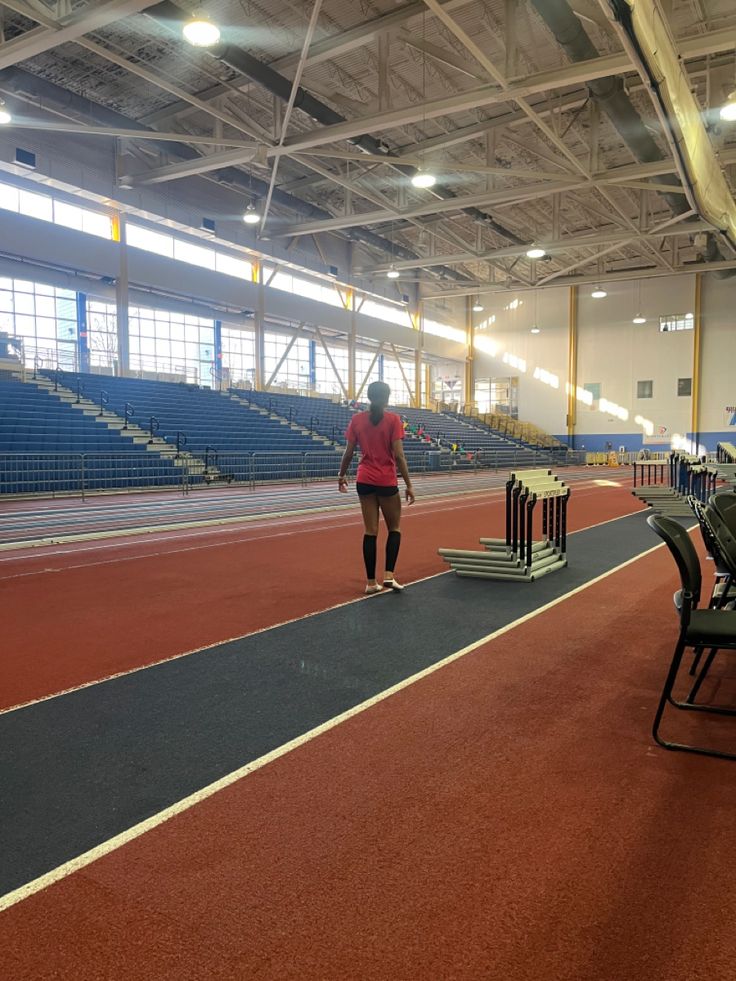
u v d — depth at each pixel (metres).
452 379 40.91
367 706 3.12
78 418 17.59
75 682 3.44
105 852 2.00
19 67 15.68
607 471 28.19
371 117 12.93
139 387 21.53
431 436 30.50
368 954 1.60
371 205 25.23
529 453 31.72
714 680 3.45
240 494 15.30
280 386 30.44
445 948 1.62
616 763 2.56
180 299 24.86
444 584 5.79
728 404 32.25
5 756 2.63
